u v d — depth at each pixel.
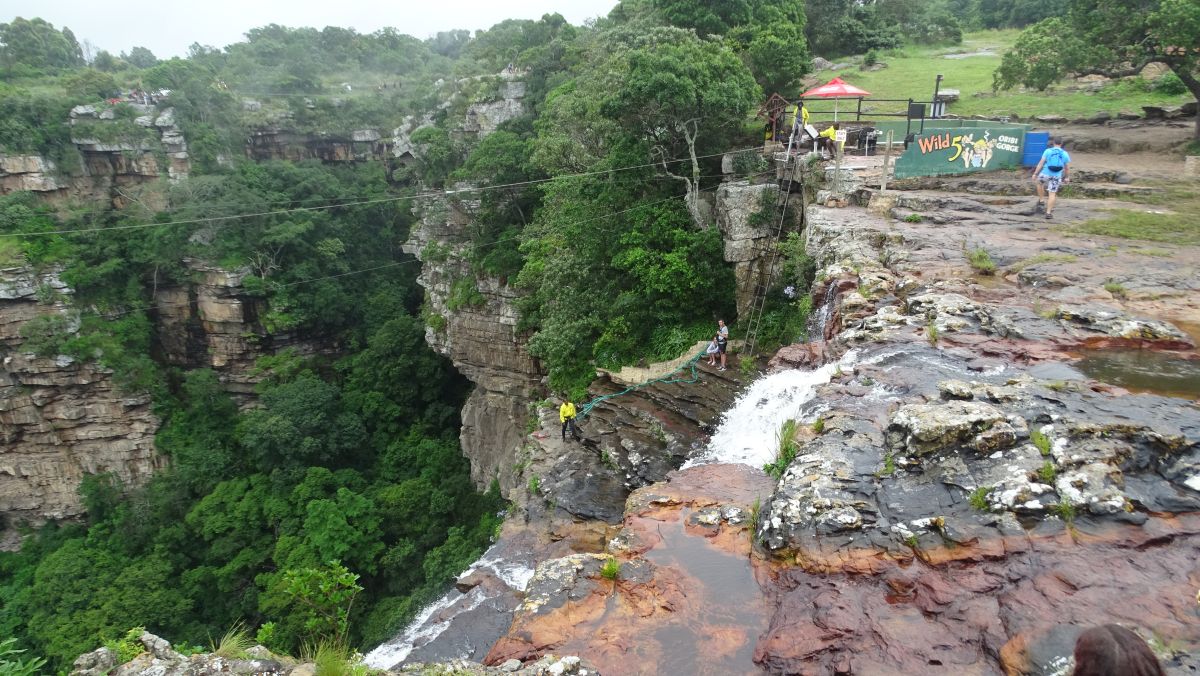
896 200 18.28
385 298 53.25
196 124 56.72
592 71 29.73
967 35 49.75
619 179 25.50
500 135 37.56
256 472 41.78
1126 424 7.05
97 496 43.03
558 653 6.15
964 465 7.03
